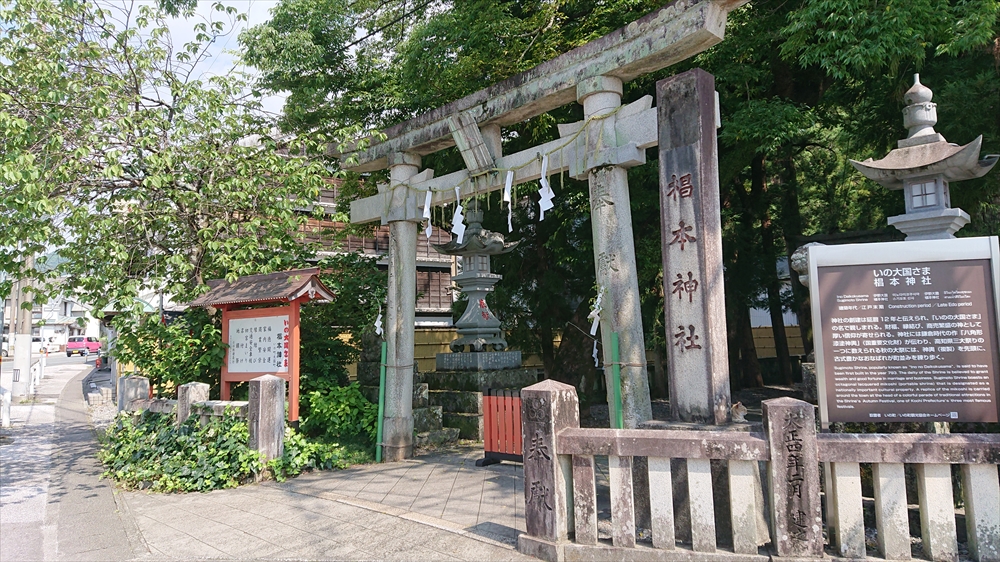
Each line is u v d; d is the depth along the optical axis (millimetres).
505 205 12195
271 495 6609
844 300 4695
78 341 45469
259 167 8758
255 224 8445
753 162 13750
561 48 9977
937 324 4484
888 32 7160
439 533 5117
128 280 8047
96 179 8461
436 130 7984
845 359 4648
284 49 11039
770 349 22188
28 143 7512
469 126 7449
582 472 4414
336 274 10922
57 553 4988
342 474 7562
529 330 12992
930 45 7906
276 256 9273
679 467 4637
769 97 10570
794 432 3941
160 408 8914
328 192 19766
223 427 7480
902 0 7219
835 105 11180
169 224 9070
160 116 8352
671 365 5188
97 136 7906
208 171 8836
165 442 7574
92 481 7453
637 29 5918
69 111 8016
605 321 6000
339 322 10688
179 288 8570
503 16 9672
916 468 4027
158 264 8883
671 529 4168
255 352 8406
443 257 25109
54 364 35844
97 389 19625
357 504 6094
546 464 4469
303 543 5047
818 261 4789
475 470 7562
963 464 3861
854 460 3916
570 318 12516
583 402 12117
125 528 5598
